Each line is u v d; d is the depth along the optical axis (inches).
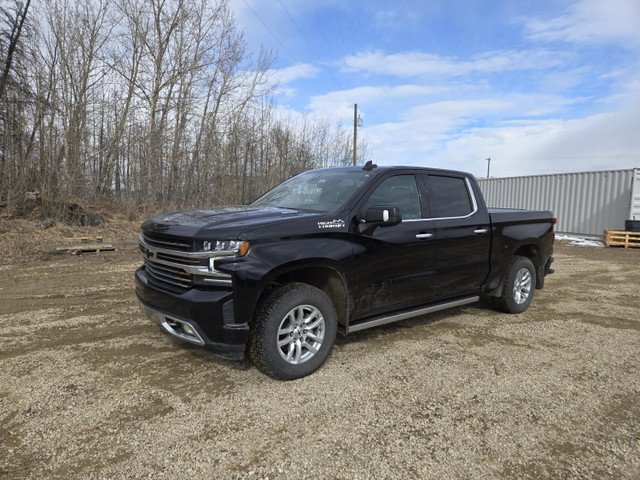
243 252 127.6
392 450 103.3
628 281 334.6
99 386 132.3
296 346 140.7
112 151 693.3
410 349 170.1
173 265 135.6
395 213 149.7
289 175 957.2
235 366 149.4
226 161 765.9
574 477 95.3
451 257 187.0
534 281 231.0
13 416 113.8
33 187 538.6
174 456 98.8
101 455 98.5
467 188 203.5
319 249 141.9
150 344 168.1
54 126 570.3
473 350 170.9
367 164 180.2
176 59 778.8
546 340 185.5
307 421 115.3
